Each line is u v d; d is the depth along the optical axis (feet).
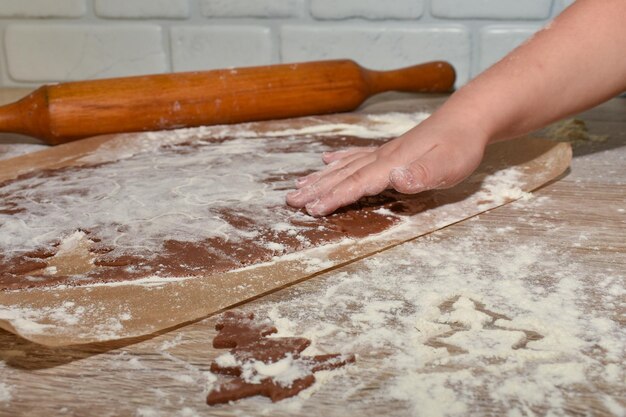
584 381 1.46
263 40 4.48
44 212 2.34
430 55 4.41
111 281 1.86
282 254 2.00
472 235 2.16
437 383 1.46
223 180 2.60
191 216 2.26
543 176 2.61
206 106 3.41
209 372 1.52
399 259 2.00
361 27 4.40
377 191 2.22
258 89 3.48
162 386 1.48
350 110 3.77
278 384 1.44
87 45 4.61
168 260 1.96
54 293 1.81
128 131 3.36
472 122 2.27
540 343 1.59
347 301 1.78
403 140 2.31
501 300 1.77
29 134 3.29
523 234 2.16
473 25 4.33
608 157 2.94
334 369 1.51
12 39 4.64
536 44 2.40
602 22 2.38
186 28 4.51
